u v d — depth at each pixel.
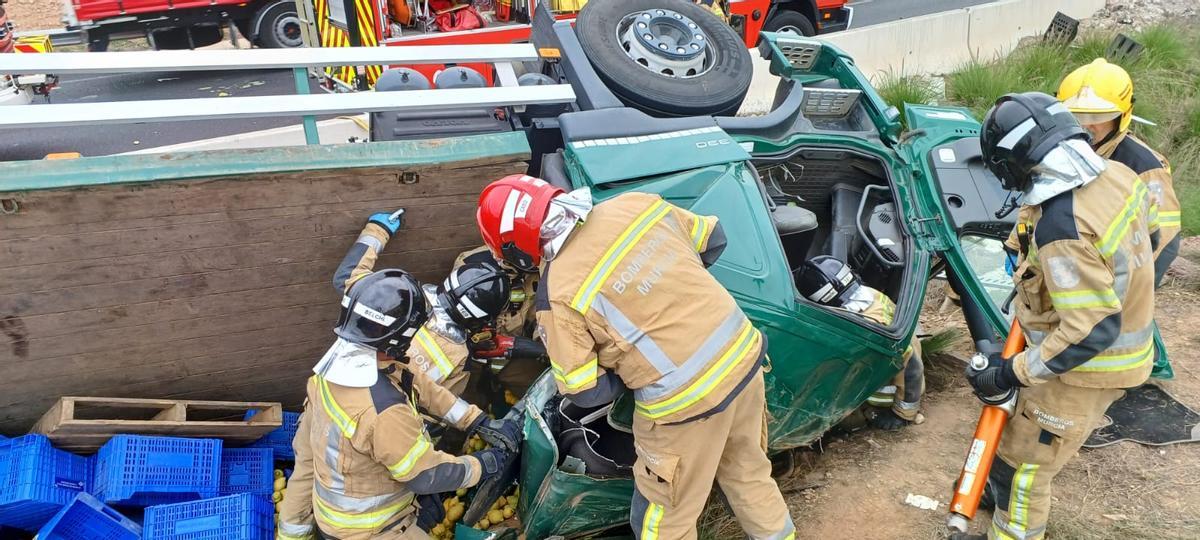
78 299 3.03
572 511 3.09
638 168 3.33
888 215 4.00
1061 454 2.84
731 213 3.23
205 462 3.31
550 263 2.46
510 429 3.09
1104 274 2.43
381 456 2.59
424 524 3.05
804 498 3.56
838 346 3.18
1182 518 3.23
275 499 3.50
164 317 3.22
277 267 3.25
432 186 3.24
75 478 3.13
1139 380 2.71
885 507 3.45
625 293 2.39
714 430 2.54
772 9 10.55
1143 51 7.96
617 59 4.04
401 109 3.33
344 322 2.56
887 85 7.59
